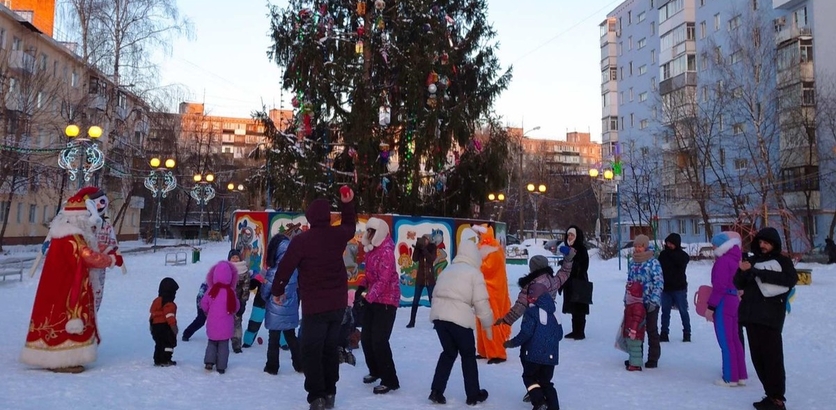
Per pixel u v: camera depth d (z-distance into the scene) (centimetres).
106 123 3158
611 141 6106
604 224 5041
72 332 675
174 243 5322
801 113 3406
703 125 3481
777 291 582
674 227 4800
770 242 597
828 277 2111
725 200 3816
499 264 827
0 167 2833
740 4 4269
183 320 1137
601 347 933
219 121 13238
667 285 1004
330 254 568
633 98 5728
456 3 1698
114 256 774
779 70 3519
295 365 728
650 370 770
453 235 1462
